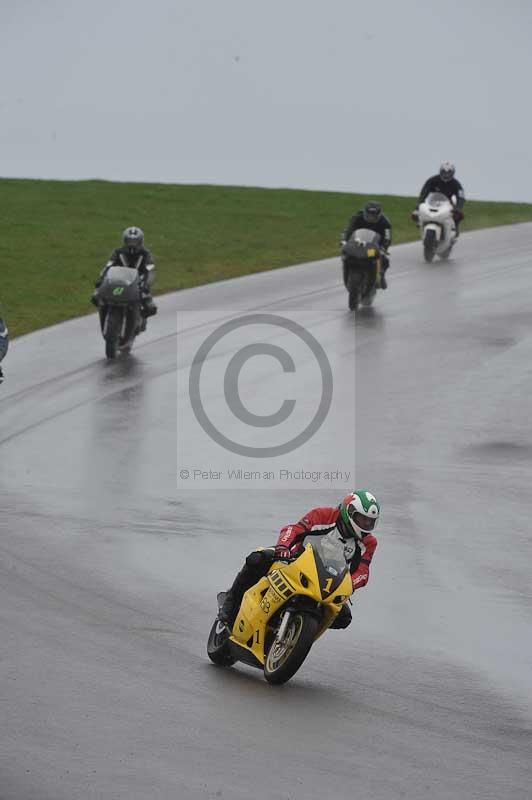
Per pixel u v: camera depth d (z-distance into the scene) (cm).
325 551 3166
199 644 3441
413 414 6612
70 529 4594
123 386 7106
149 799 2292
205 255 12838
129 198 17375
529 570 4316
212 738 2659
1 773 2358
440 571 4275
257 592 3234
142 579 4025
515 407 6781
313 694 3073
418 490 5309
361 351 8112
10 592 3781
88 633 3425
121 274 7869
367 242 9412
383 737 2766
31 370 7525
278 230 14825
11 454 5700
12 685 2919
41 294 10594
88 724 2681
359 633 3647
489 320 9206
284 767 2519
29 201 16650
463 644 3572
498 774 2583
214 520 4809
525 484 5419
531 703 3105
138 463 5616
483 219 16262
